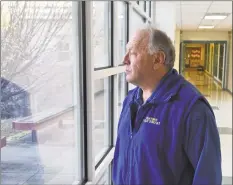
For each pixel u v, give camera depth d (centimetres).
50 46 142
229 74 1170
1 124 105
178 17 827
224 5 615
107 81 251
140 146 114
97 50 207
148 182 112
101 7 217
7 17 105
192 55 2598
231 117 681
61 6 152
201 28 1165
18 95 114
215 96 1029
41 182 140
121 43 287
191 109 107
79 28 172
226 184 336
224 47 1251
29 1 120
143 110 117
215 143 107
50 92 144
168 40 118
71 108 174
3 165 108
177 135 107
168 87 115
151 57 116
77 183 177
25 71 118
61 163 162
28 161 127
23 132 120
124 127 126
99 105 234
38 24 128
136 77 119
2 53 103
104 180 229
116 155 133
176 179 110
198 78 1686
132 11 324
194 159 107
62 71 158
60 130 159
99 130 237
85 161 184
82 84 176
